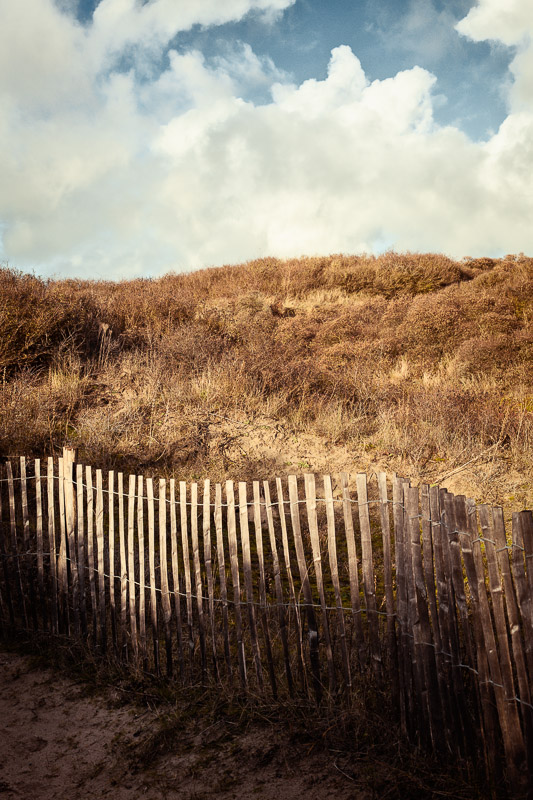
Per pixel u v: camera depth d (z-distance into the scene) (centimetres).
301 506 643
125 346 1049
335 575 296
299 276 1758
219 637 384
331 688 302
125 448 729
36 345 907
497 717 244
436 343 1159
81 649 378
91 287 1505
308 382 912
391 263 1792
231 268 1902
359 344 1142
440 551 257
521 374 989
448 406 808
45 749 292
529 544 225
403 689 275
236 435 789
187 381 916
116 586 379
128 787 264
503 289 1493
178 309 1220
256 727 301
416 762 258
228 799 253
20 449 669
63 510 401
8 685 352
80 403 820
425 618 263
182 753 286
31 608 413
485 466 689
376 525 602
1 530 426
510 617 229
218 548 330
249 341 1106
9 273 1091
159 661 353
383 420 818
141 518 362
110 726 310
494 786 237
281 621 315
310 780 262
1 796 258
